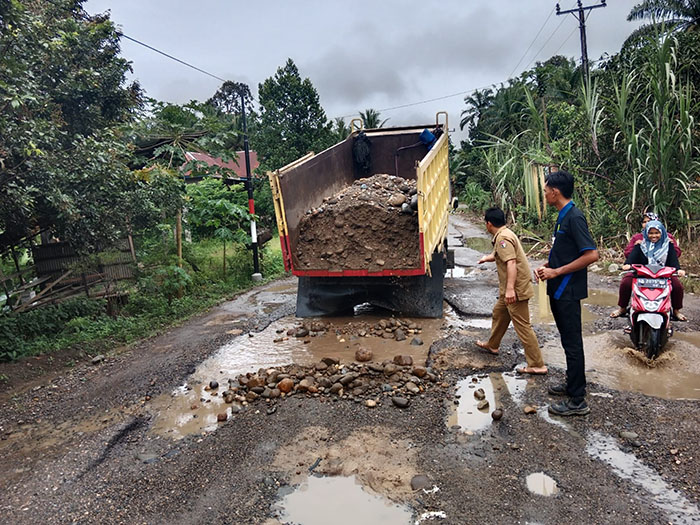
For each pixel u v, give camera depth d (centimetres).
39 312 762
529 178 1442
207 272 1149
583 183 1209
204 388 486
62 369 597
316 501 296
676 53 1130
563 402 393
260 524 278
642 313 478
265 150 2202
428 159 621
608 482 298
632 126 1020
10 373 571
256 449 362
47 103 739
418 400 428
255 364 541
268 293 976
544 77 3066
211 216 1129
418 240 632
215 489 315
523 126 3009
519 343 556
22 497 322
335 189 844
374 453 347
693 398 402
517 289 455
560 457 328
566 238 384
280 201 629
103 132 837
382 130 967
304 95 2211
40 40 666
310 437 374
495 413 384
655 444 337
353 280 665
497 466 322
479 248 1459
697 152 1005
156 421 422
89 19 1155
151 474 339
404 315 688
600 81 1315
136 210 827
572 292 377
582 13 2227
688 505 273
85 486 330
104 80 986
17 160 640
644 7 1986
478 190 2867
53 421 440
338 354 555
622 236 1070
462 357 516
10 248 861
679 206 989
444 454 340
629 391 422
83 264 880
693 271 837
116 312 867
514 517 272
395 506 288
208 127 1110
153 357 600
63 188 679
